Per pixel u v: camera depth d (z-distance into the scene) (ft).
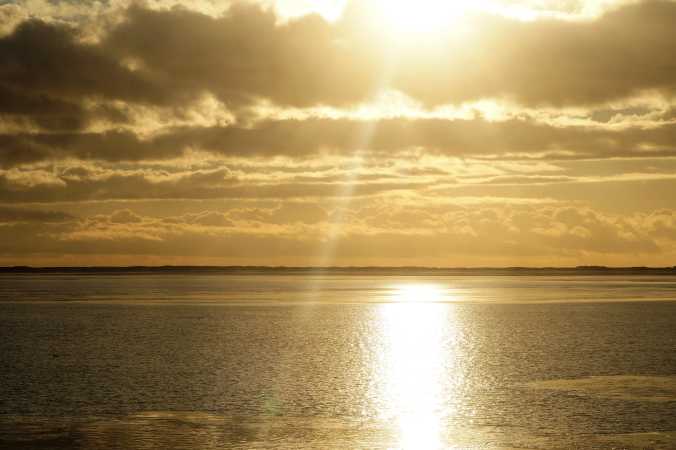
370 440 122.01
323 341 262.47
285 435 124.88
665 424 130.31
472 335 285.64
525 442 120.47
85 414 139.74
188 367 197.57
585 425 130.00
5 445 119.55
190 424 132.16
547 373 187.83
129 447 118.52
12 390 163.84
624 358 215.10
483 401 151.33
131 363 205.46
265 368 196.03
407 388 166.50
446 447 118.01
